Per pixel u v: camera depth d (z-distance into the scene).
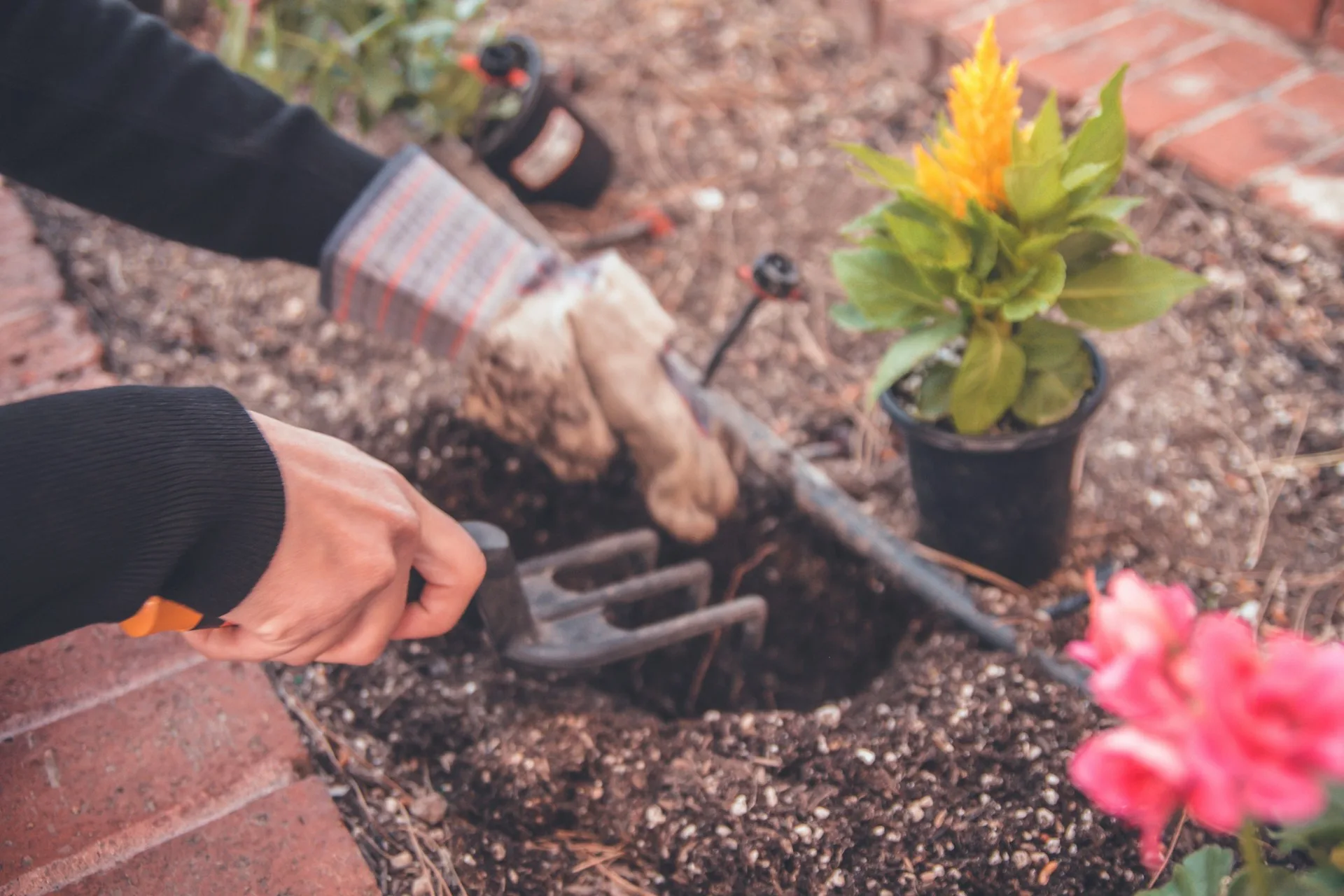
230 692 1.28
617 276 1.48
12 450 0.71
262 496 0.78
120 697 1.28
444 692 1.43
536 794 1.30
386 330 1.42
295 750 1.23
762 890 1.20
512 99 2.21
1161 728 0.59
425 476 1.79
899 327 1.38
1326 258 2.07
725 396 1.95
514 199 2.21
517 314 1.40
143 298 2.09
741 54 2.81
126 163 1.20
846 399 2.00
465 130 2.25
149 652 1.33
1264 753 0.57
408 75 2.16
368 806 1.30
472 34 2.86
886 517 1.78
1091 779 0.61
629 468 1.83
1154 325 2.03
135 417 0.75
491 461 1.82
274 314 2.08
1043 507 1.53
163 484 0.74
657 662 1.69
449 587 1.00
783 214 2.38
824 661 1.69
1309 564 1.66
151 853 1.13
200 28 2.72
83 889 1.10
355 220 1.32
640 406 1.48
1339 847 0.75
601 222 2.38
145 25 1.19
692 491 1.55
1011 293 1.29
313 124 1.31
